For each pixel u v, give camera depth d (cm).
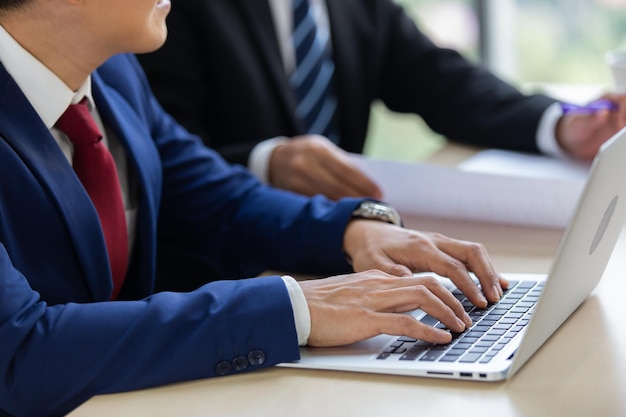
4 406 132
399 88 280
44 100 155
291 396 124
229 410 122
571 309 141
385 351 133
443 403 119
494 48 402
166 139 204
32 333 131
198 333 131
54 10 149
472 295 148
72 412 125
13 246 146
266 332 132
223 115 254
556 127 236
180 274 225
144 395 128
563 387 121
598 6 381
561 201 187
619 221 143
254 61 254
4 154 146
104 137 174
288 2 267
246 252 189
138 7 151
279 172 223
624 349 131
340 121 271
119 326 132
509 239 187
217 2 252
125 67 192
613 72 229
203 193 200
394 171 204
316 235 177
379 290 139
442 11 403
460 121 260
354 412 118
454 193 197
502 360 126
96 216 154
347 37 271
